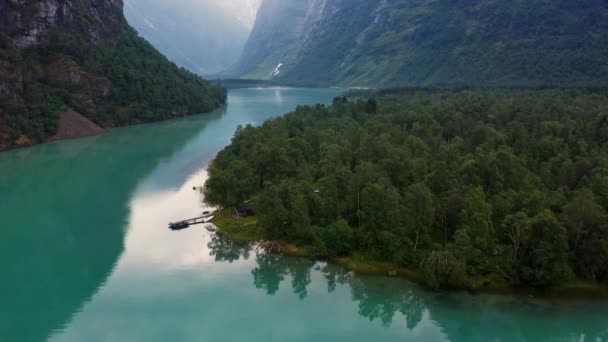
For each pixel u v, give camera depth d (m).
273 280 77.12
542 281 68.31
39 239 94.31
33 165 151.50
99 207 111.31
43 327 65.81
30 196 120.31
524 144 115.44
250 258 83.88
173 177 135.38
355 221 87.12
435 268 69.94
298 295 72.75
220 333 64.06
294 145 122.06
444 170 88.19
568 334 61.81
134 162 153.62
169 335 63.62
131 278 78.31
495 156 93.75
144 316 68.00
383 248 77.75
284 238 86.62
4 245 91.56
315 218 87.75
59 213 108.31
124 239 92.94
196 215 104.38
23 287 76.19
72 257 86.00
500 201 78.50
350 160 113.25
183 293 73.69
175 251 87.12
